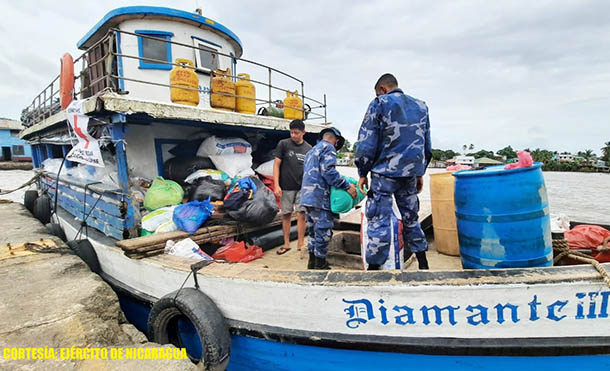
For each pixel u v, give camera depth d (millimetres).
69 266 4074
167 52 5559
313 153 3414
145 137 4859
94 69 6387
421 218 4586
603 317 1946
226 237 3969
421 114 2666
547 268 2094
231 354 2648
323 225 3359
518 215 2207
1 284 3693
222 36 6273
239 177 4785
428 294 2062
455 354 2055
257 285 2414
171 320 2848
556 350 1954
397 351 2143
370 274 2273
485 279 2025
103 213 4188
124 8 5211
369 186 2938
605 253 2840
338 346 2240
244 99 4992
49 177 7906
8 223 7797
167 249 3371
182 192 4359
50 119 5566
